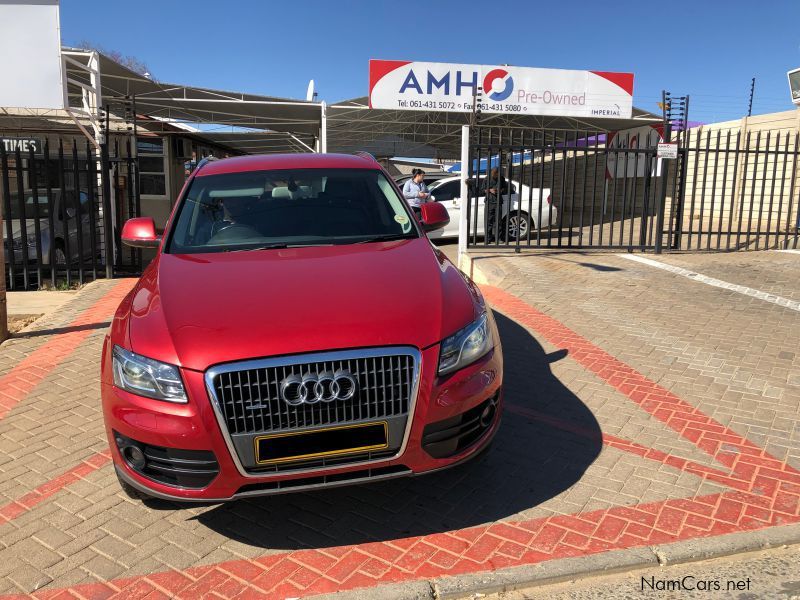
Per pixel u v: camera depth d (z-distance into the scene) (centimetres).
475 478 365
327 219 414
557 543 301
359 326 280
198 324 285
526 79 1414
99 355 596
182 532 320
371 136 2228
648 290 777
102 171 930
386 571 285
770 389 478
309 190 439
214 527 324
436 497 347
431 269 341
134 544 310
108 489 361
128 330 301
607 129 1969
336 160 479
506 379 511
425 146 2452
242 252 377
